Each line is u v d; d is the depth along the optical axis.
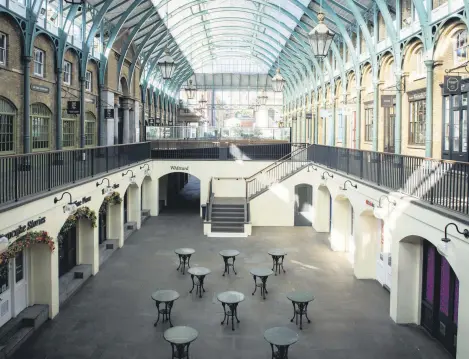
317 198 22.61
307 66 34.00
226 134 28.61
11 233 9.18
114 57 24.09
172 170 26.56
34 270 11.52
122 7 22.17
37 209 10.33
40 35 15.95
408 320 11.52
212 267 16.28
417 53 15.75
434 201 9.71
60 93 17.38
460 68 12.76
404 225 10.94
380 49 18.36
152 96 38.41
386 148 18.56
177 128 28.00
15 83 14.37
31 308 11.35
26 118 14.80
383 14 16.36
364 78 21.41
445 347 10.24
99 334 10.73
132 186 22.59
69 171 13.03
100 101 22.22
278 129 28.78
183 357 9.20
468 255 7.86
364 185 14.02
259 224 24.11
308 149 24.70
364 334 10.91
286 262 17.05
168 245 19.50
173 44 35.88
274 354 9.24
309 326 11.32
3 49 13.74
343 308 12.55
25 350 9.91
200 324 11.36
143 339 10.48
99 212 16.64
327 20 23.75
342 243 18.78
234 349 10.06
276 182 23.97
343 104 24.50
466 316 7.99
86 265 15.15
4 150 14.10
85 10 19.44
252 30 36.00
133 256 17.66
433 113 13.95
